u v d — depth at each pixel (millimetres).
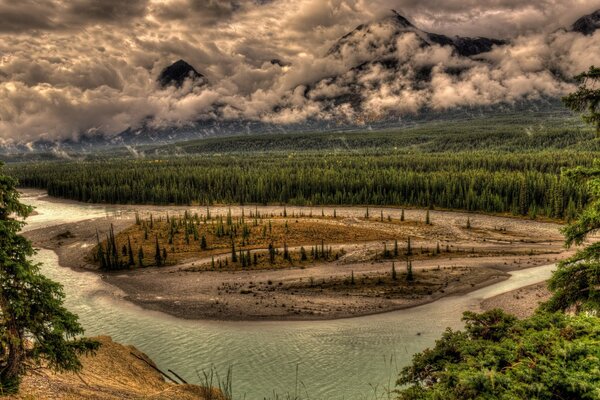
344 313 62375
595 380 12047
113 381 30219
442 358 16391
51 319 19094
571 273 18719
